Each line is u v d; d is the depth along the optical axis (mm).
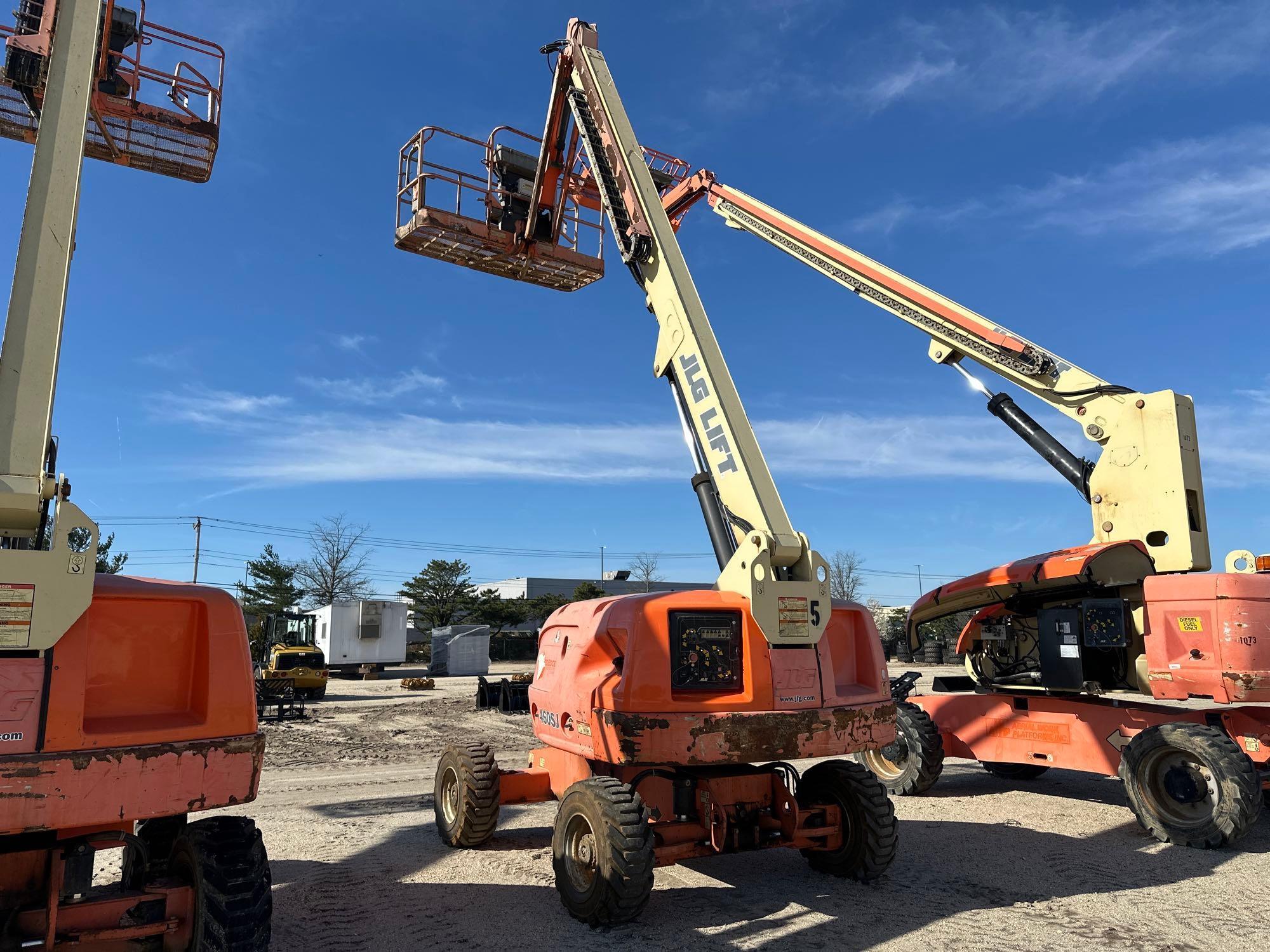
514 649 53812
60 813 3230
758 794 5859
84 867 3676
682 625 5375
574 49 8344
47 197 3844
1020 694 9617
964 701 9875
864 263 10680
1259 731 7730
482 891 5922
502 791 7004
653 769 5891
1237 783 6914
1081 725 8742
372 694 26969
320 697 24781
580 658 5746
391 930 5152
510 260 10109
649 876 4984
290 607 48094
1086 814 8570
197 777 3525
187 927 3771
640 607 5375
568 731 5918
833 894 5828
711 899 5750
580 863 5367
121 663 3654
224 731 3682
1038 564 9148
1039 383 9367
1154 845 7250
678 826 5473
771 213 11539
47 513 3582
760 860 6758
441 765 7527
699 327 6641
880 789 6074
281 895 5840
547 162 9461
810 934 5055
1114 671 8781
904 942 4922
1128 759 7613
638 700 5191
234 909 3635
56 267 3770
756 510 5840
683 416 6719
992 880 6191
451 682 32188
